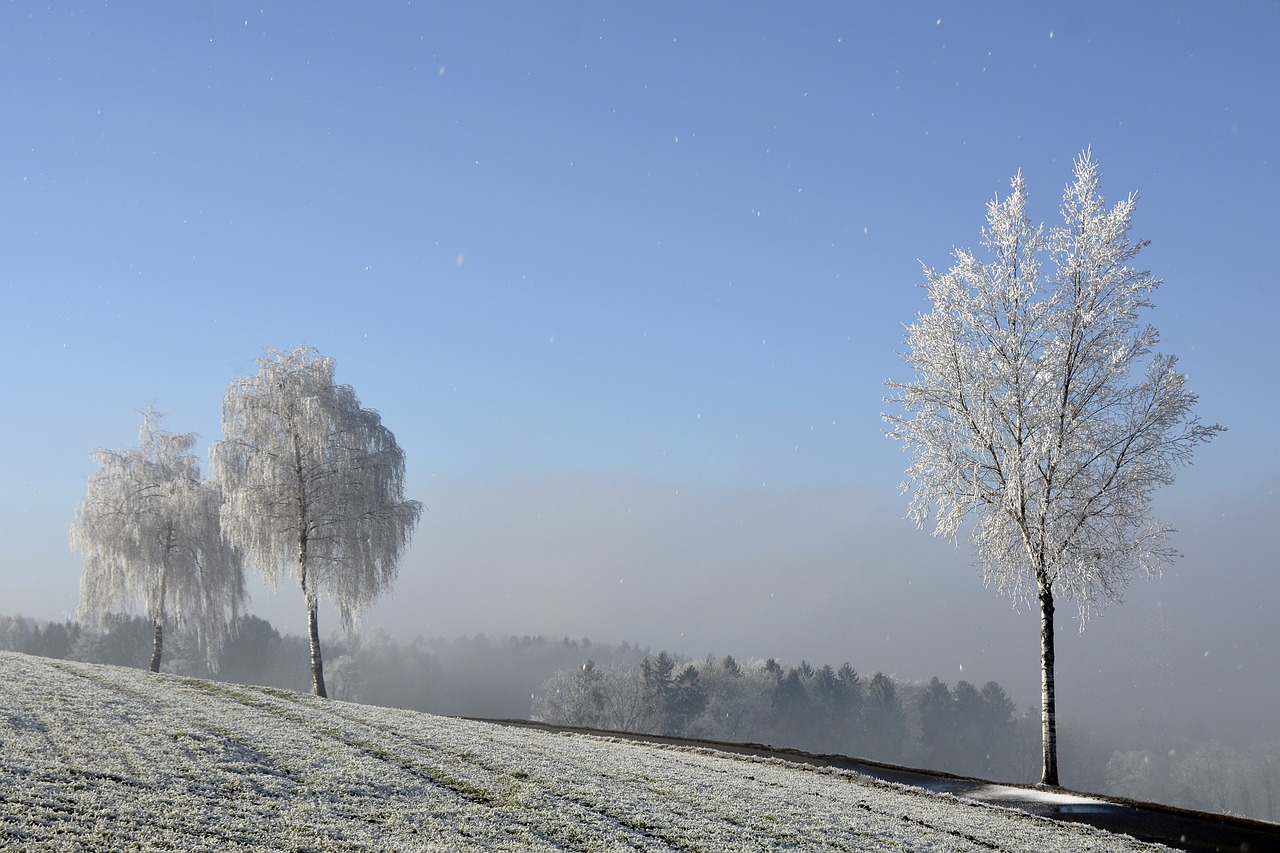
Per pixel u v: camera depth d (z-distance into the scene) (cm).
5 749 1948
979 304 3666
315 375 5178
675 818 2175
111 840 1491
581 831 1944
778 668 16875
